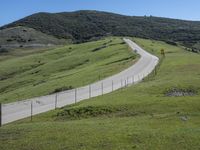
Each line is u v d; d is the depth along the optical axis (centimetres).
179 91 5197
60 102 5512
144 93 5150
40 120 4181
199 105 4212
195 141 2831
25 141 2906
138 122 3434
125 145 2756
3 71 15788
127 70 9300
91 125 3356
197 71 7431
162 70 8194
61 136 2995
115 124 3381
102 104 4441
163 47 16600
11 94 8856
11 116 4538
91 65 12175
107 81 7769
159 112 4038
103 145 2766
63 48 19938
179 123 3353
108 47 16400
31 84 11194
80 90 6744
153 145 2756
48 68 13750
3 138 3027
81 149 2702
